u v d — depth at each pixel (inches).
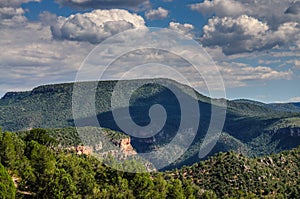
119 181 4394.7
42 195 4099.4
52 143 6156.5
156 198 4456.2
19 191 4173.2
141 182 4453.7
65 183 4133.9
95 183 4446.4
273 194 6850.4
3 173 3673.7
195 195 5846.5
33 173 4377.5
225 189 6707.7
